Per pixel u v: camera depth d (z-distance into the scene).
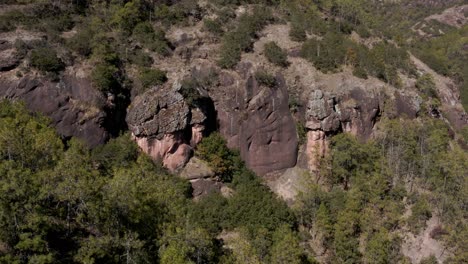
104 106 66.56
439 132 75.25
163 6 84.44
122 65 71.88
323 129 70.31
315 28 87.88
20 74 64.12
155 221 43.50
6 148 42.06
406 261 55.00
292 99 73.81
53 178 37.91
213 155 68.06
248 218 60.06
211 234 56.19
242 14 87.06
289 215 61.41
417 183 66.25
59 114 64.31
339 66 78.94
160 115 66.31
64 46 69.62
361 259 56.25
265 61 76.56
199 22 84.38
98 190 39.22
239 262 44.97
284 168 72.25
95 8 81.75
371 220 58.97
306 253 55.38
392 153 68.94
